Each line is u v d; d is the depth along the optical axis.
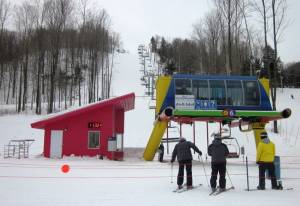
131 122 45.31
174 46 112.50
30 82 76.56
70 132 26.27
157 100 25.06
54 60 54.91
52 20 57.50
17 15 66.00
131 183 14.55
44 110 55.53
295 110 51.88
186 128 41.31
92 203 10.37
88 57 72.06
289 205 10.15
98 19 69.31
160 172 18.39
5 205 9.99
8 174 16.78
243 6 47.03
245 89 25.42
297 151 30.83
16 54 70.38
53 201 10.62
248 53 65.56
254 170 20.19
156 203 10.41
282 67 95.38
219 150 12.53
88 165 21.45
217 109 24.86
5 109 56.66
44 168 19.41
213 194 11.92
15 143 35.84
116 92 77.94
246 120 25.61
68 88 75.25
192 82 25.14
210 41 66.12
